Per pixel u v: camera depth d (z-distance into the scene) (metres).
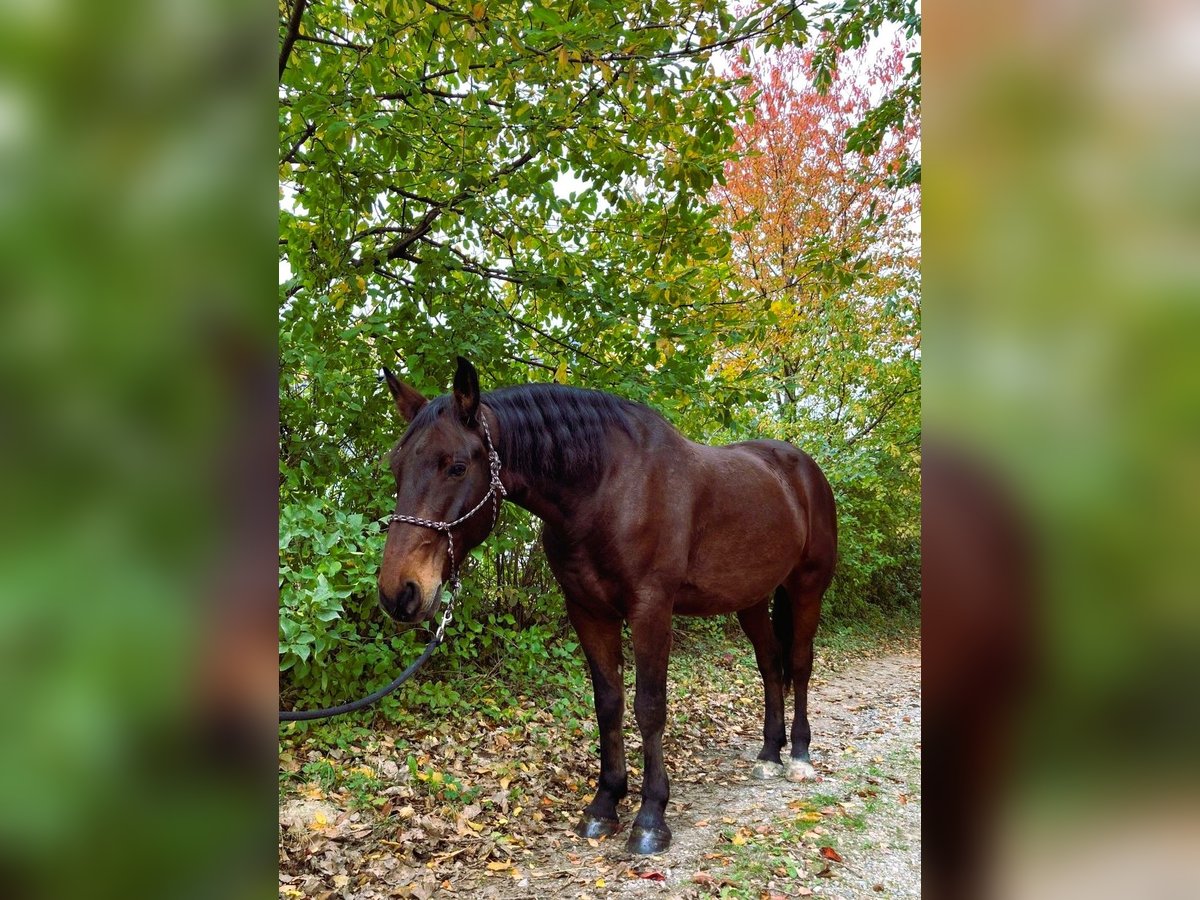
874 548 7.99
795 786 3.38
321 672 3.55
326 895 2.27
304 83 3.28
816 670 6.25
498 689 4.25
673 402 4.48
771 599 3.95
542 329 4.65
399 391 2.66
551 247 4.24
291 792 2.88
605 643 2.93
